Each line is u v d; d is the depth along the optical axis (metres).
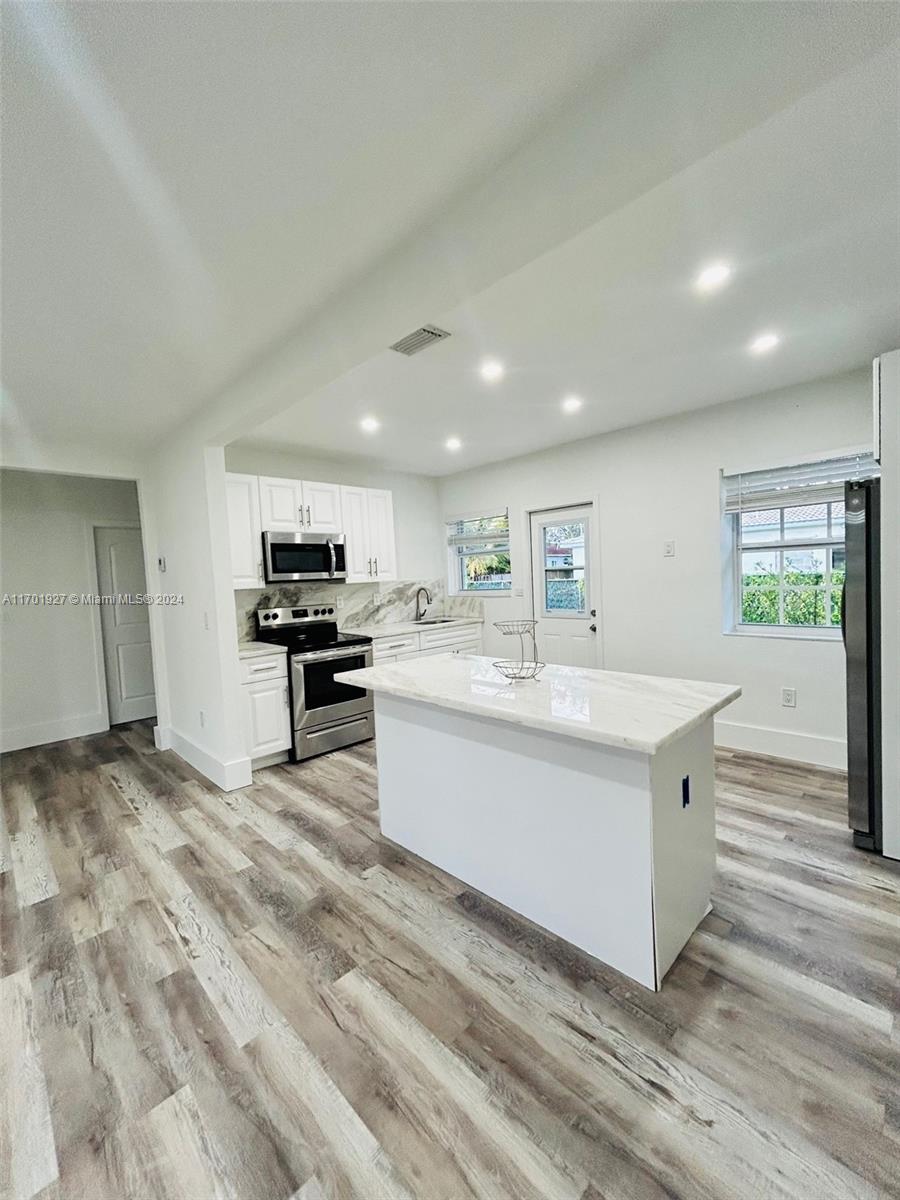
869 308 2.17
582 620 4.46
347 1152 1.17
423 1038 1.45
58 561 4.60
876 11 0.85
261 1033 1.49
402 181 1.39
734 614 3.67
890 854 2.23
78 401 2.82
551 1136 1.19
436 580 5.75
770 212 1.56
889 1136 1.16
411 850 2.42
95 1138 1.22
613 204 1.24
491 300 2.05
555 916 1.83
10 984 1.71
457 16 0.96
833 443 3.04
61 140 1.18
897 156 1.34
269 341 2.23
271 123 1.17
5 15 0.91
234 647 3.33
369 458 4.71
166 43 0.98
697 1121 1.21
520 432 3.98
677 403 3.40
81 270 1.69
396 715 2.43
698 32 1.00
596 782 1.65
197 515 3.33
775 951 1.73
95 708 4.78
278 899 2.11
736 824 2.54
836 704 3.19
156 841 2.62
